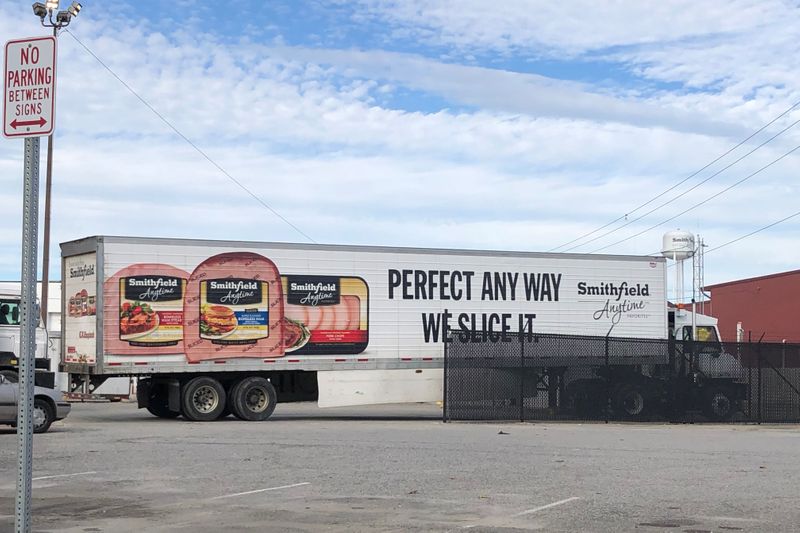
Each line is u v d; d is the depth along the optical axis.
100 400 35.97
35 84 5.38
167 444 17.34
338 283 24.83
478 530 9.13
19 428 5.30
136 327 22.77
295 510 10.31
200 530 9.18
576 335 25.75
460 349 24.70
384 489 11.87
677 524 9.45
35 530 9.19
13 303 25.02
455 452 16.20
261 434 19.66
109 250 22.61
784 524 9.46
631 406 25.52
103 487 12.02
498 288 26.47
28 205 5.32
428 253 25.77
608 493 11.55
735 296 55.88
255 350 23.94
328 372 24.70
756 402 25.86
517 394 24.95
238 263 23.88
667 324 28.62
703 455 16.03
